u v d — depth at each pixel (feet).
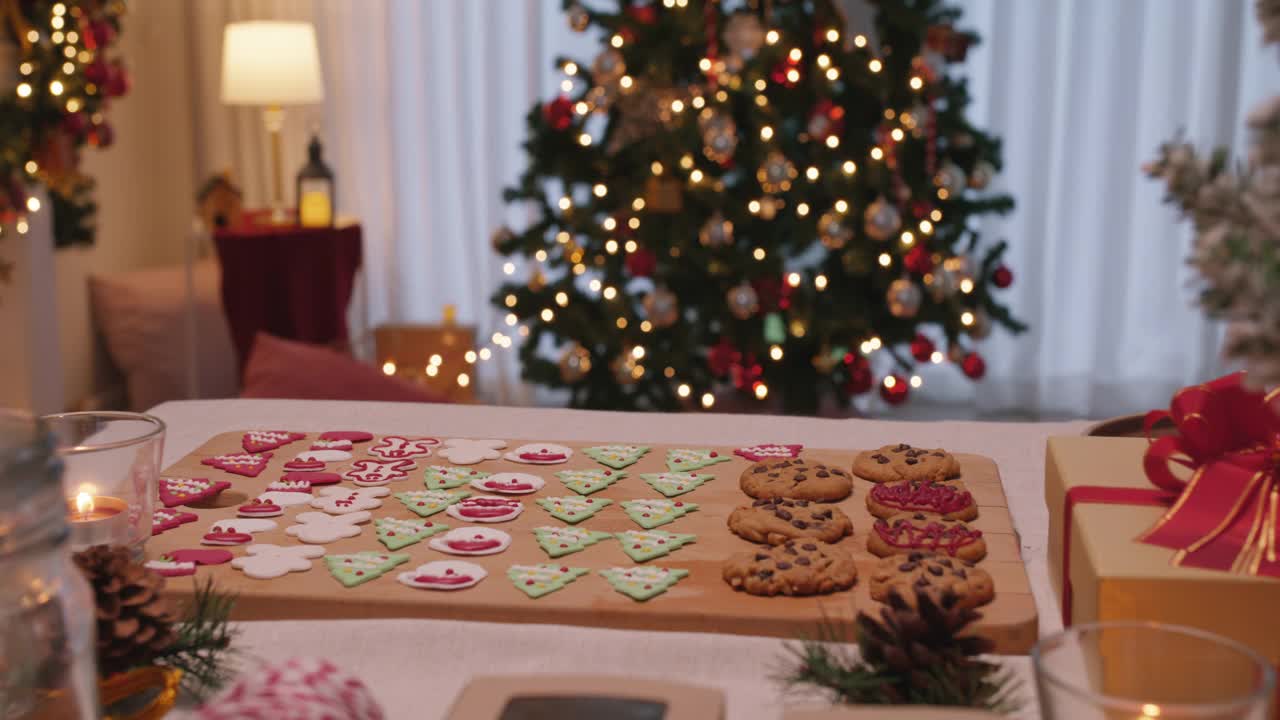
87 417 2.95
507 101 14.49
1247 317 1.89
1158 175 2.07
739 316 10.81
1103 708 1.69
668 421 4.89
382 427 4.81
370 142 14.74
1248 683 1.83
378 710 1.97
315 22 14.42
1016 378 14.34
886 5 10.89
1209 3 13.50
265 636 2.81
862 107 11.20
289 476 3.97
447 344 14.08
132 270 14.69
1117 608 2.40
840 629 2.80
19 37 9.28
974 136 11.25
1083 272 14.24
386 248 14.92
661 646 2.76
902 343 11.47
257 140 14.62
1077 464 3.09
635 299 11.81
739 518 3.43
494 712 2.01
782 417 4.94
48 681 1.96
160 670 2.52
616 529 3.50
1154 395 14.20
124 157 14.47
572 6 11.00
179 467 4.09
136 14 14.48
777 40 10.72
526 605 2.95
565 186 11.51
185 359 13.43
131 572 2.45
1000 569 3.08
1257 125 1.93
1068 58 13.74
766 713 2.49
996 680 2.53
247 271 11.41
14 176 9.59
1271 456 2.74
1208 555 2.47
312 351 7.98
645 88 10.69
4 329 10.78
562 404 14.96
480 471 4.07
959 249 13.44
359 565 3.19
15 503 1.88
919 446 4.53
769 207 10.62
